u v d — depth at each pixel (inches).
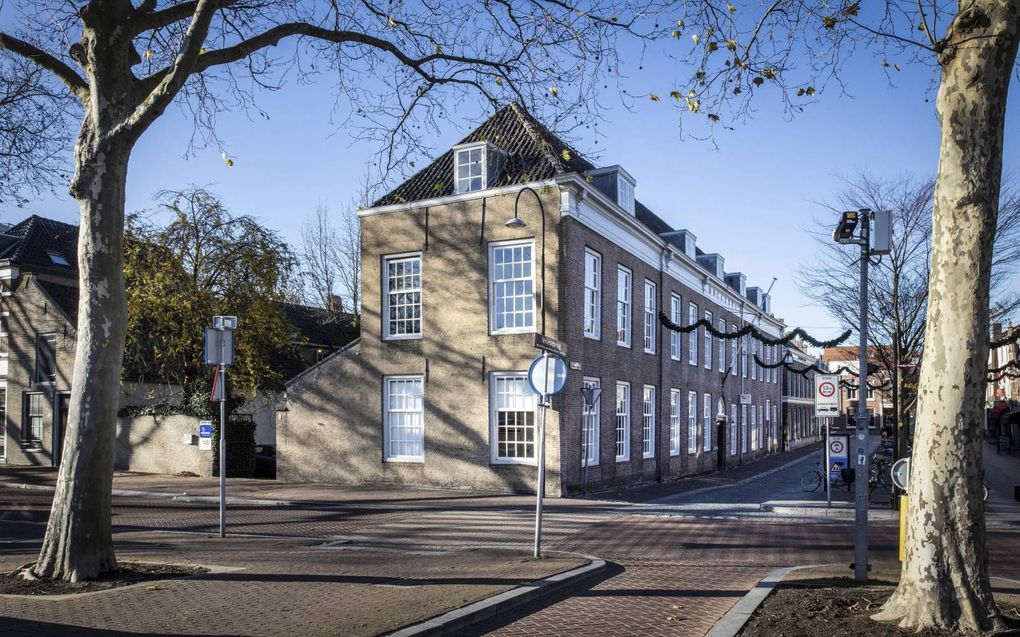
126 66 365.4
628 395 970.1
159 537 520.1
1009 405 2107.5
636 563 441.4
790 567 429.7
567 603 323.6
